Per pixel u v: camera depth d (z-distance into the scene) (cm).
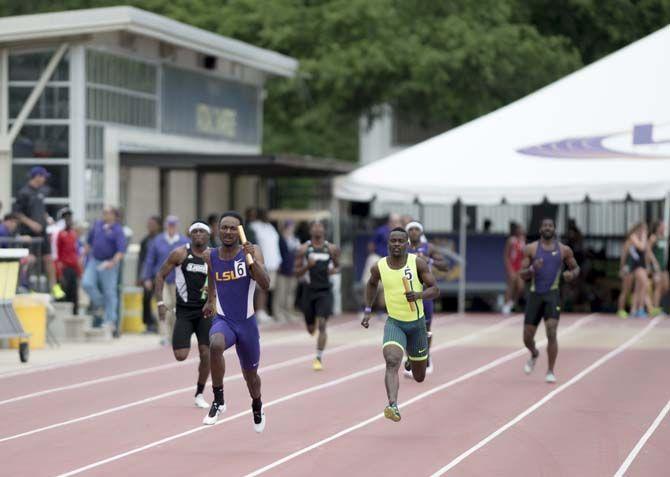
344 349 6769
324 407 4456
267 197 10838
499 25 11662
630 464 3347
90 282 7206
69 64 8144
